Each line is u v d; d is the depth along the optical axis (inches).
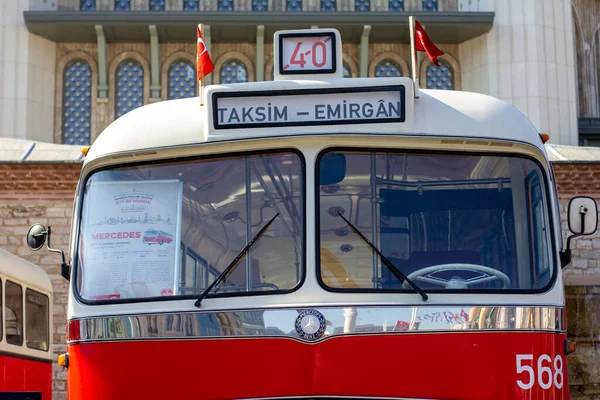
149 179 248.4
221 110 243.0
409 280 232.4
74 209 254.4
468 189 242.4
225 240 238.5
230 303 231.5
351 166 239.9
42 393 589.6
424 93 249.3
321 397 223.3
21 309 556.7
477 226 240.4
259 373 225.9
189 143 245.1
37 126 1214.9
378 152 241.4
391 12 1227.9
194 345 230.4
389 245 235.6
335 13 1221.7
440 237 238.4
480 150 245.8
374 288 231.0
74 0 1236.5
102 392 233.5
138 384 231.6
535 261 240.8
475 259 237.6
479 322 230.5
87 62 1246.9
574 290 874.8
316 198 236.8
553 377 233.1
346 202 237.5
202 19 1214.9
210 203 242.1
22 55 1208.2
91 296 241.9
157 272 241.0
